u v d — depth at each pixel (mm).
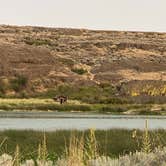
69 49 182500
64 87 129875
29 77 130750
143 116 84875
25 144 25156
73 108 100188
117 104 113875
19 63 140500
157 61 171125
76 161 8422
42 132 32562
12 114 79500
